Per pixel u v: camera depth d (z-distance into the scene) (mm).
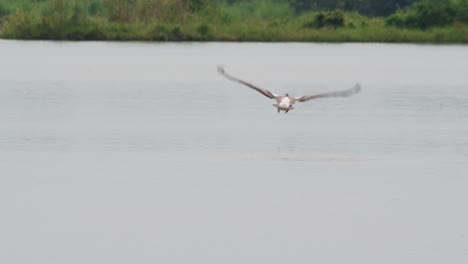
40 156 29828
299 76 53938
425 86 49312
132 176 27188
